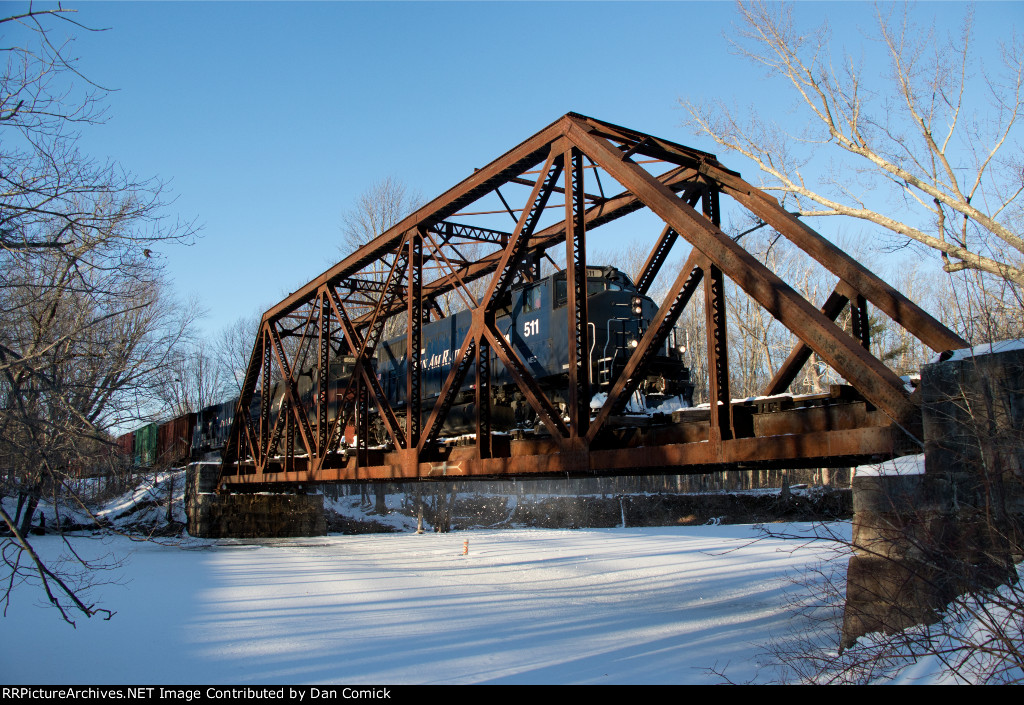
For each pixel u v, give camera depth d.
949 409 6.42
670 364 16.80
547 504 42.12
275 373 48.19
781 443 7.69
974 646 5.62
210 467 30.84
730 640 10.62
